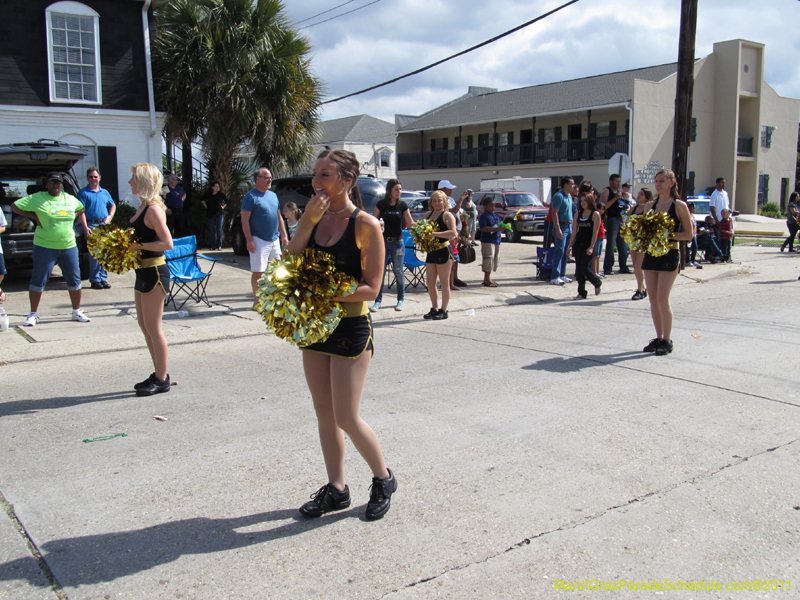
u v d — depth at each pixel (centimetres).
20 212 795
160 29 1744
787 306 978
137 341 743
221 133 1711
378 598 273
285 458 420
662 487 376
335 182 312
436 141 4319
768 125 3769
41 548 312
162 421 490
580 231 1052
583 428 471
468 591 278
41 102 1598
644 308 976
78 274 839
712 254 1451
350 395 325
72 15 1602
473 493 369
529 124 3709
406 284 1181
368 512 339
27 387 580
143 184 526
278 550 310
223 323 830
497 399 540
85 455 424
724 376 603
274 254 858
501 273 1355
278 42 1748
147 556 305
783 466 405
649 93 3138
